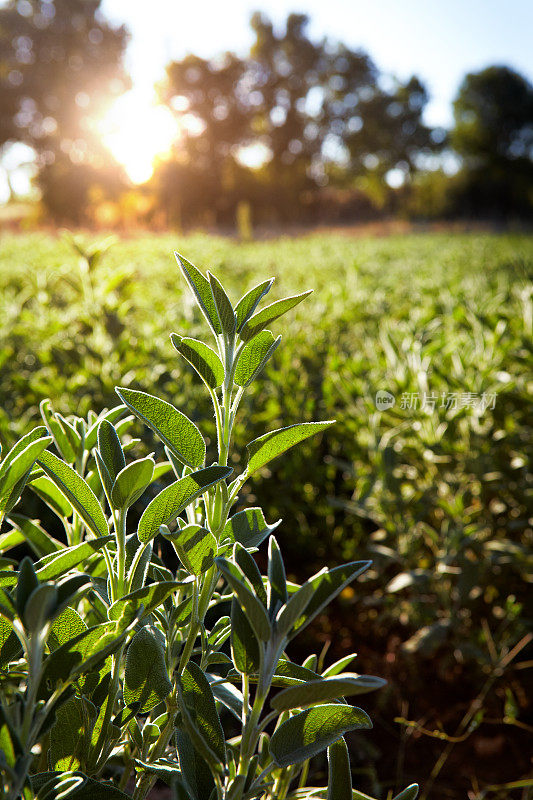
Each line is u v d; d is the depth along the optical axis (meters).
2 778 0.71
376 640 3.05
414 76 67.19
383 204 69.19
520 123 65.88
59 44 58.09
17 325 3.81
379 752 2.46
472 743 2.53
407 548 2.69
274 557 0.78
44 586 0.61
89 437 1.08
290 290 6.16
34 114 59.22
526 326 3.16
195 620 0.86
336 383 3.64
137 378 2.88
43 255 9.76
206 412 3.06
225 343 0.81
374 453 2.73
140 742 0.95
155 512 0.80
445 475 2.72
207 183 58.94
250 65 64.56
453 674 2.79
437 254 12.21
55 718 0.73
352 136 67.19
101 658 0.73
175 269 7.46
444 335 3.56
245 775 0.73
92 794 0.83
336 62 66.25
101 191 55.75
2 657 0.85
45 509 2.21
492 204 65.81
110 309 3.17
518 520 2.90
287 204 62.56
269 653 0.70
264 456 0.83
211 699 0.85
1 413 2.20
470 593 2.61
